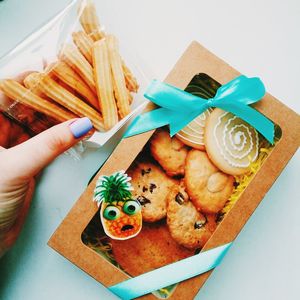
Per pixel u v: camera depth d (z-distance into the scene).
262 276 0.37
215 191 0.28
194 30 0.36
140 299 0.28
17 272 0.36
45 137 0.29
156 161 0.28
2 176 0.30
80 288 0.36
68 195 0.36
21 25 0.35
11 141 0.33
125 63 0.33
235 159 0.28
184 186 0.28
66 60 0.31
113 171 0.27
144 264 0.28
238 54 0.37
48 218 0.36
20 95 0.30
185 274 0.28
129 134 0.27
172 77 0.27
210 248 0.28
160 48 0.36
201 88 0.29
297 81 0.37
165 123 0.27
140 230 0.28
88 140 0.32
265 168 0.28
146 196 0.28
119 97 0.31
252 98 0.27
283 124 0.28
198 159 0.28
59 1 0.36
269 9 0.37
